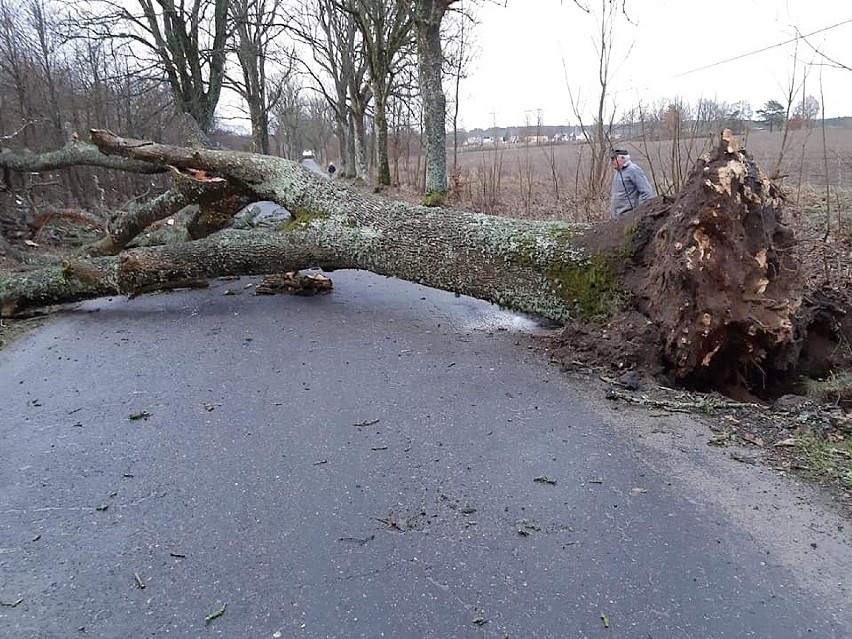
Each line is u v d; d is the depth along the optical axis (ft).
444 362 14.08
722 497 8.43
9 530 8.32
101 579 7.30
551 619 6.42
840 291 13.84
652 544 7.57
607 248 14.53
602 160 33.30
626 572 7.11
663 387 12.10
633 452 9.77
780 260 12.35
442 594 6.81
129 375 14.03
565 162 51.06
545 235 15.64
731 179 11.53
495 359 14.16
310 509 8.51
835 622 6.30
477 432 10.62
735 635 6.17
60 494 9.17
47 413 12.10
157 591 7.06
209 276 19.81
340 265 19.25
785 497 8.35
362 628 6.35
